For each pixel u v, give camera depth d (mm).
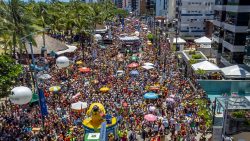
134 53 67938
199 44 70375
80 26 70375
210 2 93062
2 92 28609
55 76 45531
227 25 50156
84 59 58594
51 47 59250
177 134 27375
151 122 29594
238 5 45125
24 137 26500
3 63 29797
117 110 32281
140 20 176875
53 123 29188
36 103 34219
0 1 41312
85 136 24625
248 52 46500
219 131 22984
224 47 51969
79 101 33031
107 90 38219
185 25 94312
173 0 123312
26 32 42094
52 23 84938
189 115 31797
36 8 83250
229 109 22703
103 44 78875
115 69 50281
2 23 41188
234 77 42688
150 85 40719
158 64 54438
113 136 26219
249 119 22359
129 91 38719
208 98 37625
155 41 81500
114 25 136875
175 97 36375
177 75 47969
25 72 44562
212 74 44938
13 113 32031
